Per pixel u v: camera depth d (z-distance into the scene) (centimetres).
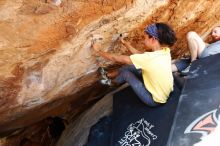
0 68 300
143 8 330
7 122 430
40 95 374
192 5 365
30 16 263
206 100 369
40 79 346
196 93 380
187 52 505
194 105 368
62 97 432
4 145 533
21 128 521
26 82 338
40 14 266
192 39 423
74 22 295
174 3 350
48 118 574
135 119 411
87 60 368
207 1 373
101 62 390
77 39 318
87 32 319
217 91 373
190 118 358
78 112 577
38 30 279
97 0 288
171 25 389
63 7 272
